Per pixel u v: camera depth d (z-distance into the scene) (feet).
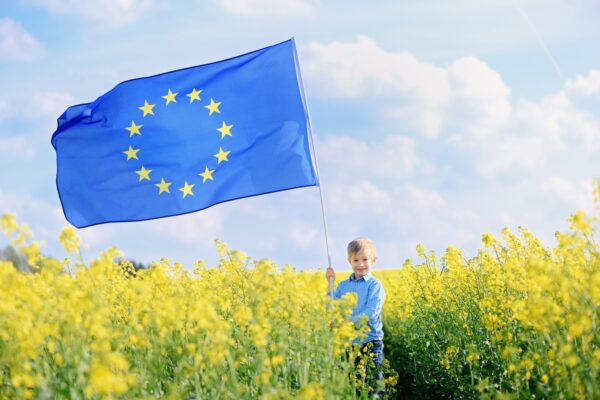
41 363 14.65
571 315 14.70
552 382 15.69
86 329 14.37
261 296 17.11
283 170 24.39
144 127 25.49
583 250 17.60
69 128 25.89
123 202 25.49
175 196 25.18
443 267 28.81
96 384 10.98
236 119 25.00
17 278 14.75
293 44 25.27
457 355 23.91
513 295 21.95
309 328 18.01
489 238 24.16
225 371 16.57
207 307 15.90
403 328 34.53
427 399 25.17
